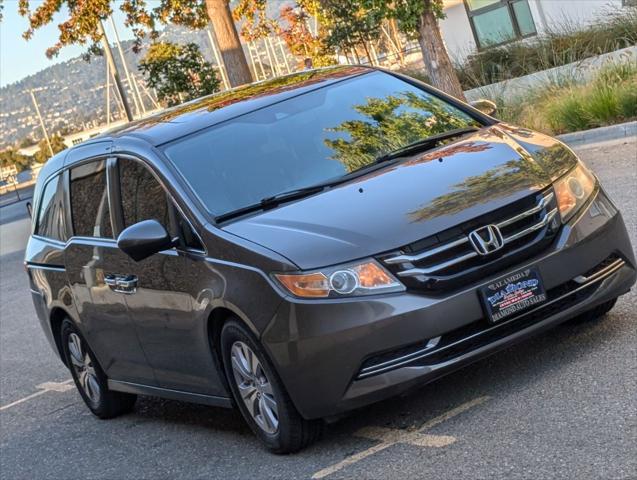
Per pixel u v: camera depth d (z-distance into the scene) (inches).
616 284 219.3
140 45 1232.2
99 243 272.8
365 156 239.5
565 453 175.2
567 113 594.2
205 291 223.6
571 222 213.6
